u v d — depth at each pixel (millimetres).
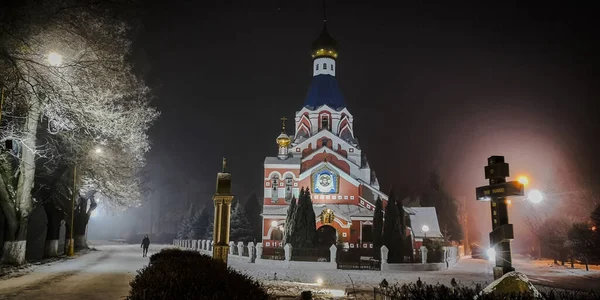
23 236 24562
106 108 25156
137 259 33406
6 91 20156
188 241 61281
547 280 26359
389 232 38188
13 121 24391
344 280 25359
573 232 43156
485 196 11195
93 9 21281
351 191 56375
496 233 10781
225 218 16266
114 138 28625
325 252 37844
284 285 21109
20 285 16422
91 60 22000
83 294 14438
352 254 40562
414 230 56219
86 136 28609
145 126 29906
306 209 40781
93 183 35344
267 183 56844
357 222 52156
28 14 18797
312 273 30188
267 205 56094
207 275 9195
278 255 39594
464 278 28438
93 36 21969
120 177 34406
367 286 22062
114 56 23344
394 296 8891
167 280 8641
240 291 8180
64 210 36969
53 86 21469
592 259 40344
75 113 23250
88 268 23859
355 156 63094
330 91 67250
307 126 65812
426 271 34500
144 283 8664
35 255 43938
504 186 10711
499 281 9945
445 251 39531
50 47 20375
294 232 40250
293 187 56688
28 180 24672
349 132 66500
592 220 43406
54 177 32031
